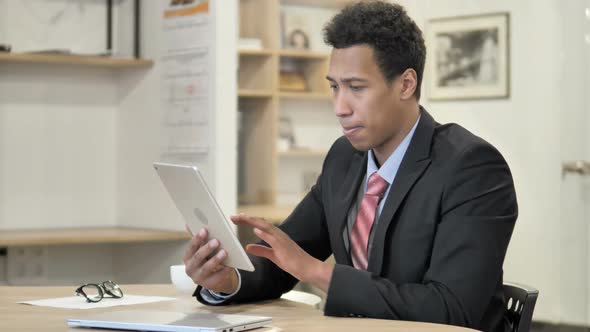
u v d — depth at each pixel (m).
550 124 4.88
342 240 1.99
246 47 5.73
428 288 1.74
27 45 4.34
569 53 4.83
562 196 4.86
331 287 1.73
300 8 5.85
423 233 1.83
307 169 5.88
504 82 4.99
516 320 1.89
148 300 2.01
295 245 1.75
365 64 1.82
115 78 4.55
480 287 1.75
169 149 4.22
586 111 4.79
